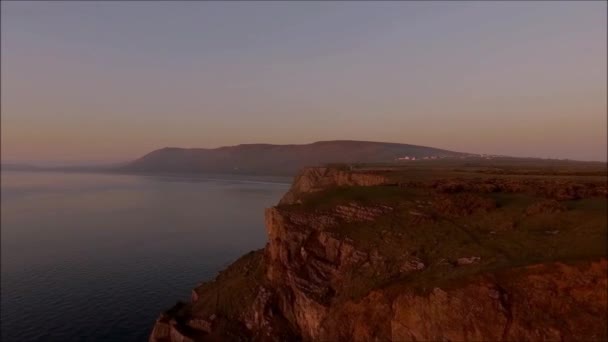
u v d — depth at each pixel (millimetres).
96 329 58688
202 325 47281
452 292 31328
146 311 65250
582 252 30688
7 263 92500
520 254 33719
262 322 44656
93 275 83625
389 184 62156
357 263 42625
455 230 42094
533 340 27500
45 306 67062
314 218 51250
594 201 41719
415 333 32188
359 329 35469
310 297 42312
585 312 27344
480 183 56000
